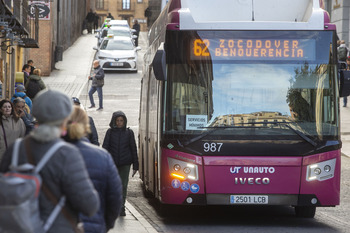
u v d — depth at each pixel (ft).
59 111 22.90
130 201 79.25
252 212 73.56
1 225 20.79
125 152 65.51
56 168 22.57
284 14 64.85
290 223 65.36
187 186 60.90
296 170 61.36
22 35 135.33
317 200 61.67
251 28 62.08
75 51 311.27
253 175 61.11
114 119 65.77
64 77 230.27
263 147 61.26
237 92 61.57
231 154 61.11
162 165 61.41
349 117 167.43
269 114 61.57
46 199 22.58
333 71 62.13
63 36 304.30
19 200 20.88
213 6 64.49
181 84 61.26
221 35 61.72
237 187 61.11
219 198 61.05
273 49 62.03
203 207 76.95
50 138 22.80
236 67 61.72
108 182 27.22
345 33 228.02
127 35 295.89
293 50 62.18
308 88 61.93
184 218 67.62
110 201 27.71
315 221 67.15
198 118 61.26
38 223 21.59
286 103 61.72
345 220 69.00
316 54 62.23
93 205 23.07
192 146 61.00
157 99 64.28
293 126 61.52
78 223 24.00
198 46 61.52
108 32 297.53
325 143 61.57
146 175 76.07
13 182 20.97
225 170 61.05
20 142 23.06
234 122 61.31
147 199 81.35
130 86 211.61
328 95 61.98
